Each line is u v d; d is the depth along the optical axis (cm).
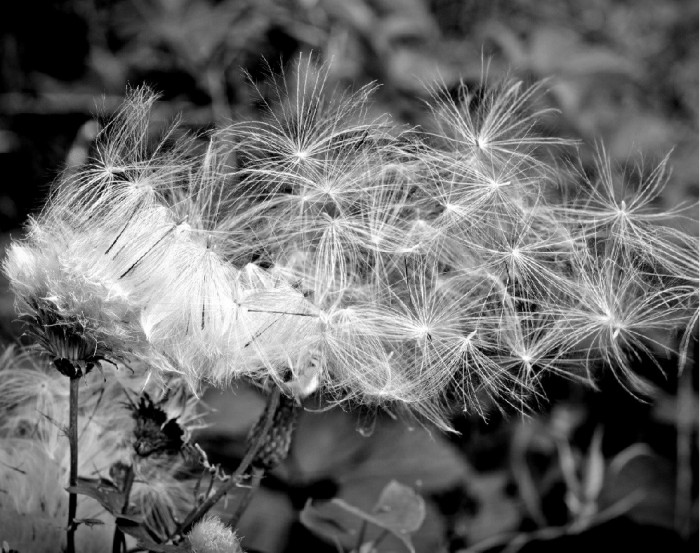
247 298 33
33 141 58
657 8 89
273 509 49
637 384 38
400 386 34
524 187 38
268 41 57
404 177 37
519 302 36
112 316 31
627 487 60
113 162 34
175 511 37
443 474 52
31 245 33
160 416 34
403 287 36
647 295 36
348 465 52
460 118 38
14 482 37
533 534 56
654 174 42
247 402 48
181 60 57
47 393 39
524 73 62
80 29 61
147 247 32
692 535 59
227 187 36
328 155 36
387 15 62
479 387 35
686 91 84
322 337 33
